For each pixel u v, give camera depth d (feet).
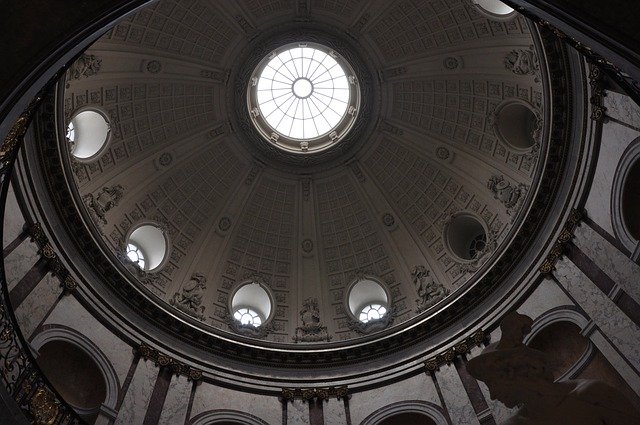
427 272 67.77
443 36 67.31
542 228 54.49
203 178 73.36
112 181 63.62
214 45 71.10
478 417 48.26
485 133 66.33
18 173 45.88
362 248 73.61
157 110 69.15
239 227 73.97
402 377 56.39
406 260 70.44
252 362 59.26
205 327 60.18
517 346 27.27
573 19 23.94
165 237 67.10
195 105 72.54
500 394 26.43
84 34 23.58
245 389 55.93
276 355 60.03
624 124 43.42
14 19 22.36
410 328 60.08
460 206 68.44
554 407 24.86
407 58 71.56
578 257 48.52
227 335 60.49
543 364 26.50
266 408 54.54
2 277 33.22
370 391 56.29
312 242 75.05
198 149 73.26
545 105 52.60
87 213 53.83
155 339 55.06
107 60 61.21
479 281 58.13
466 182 68.49
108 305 52.95
